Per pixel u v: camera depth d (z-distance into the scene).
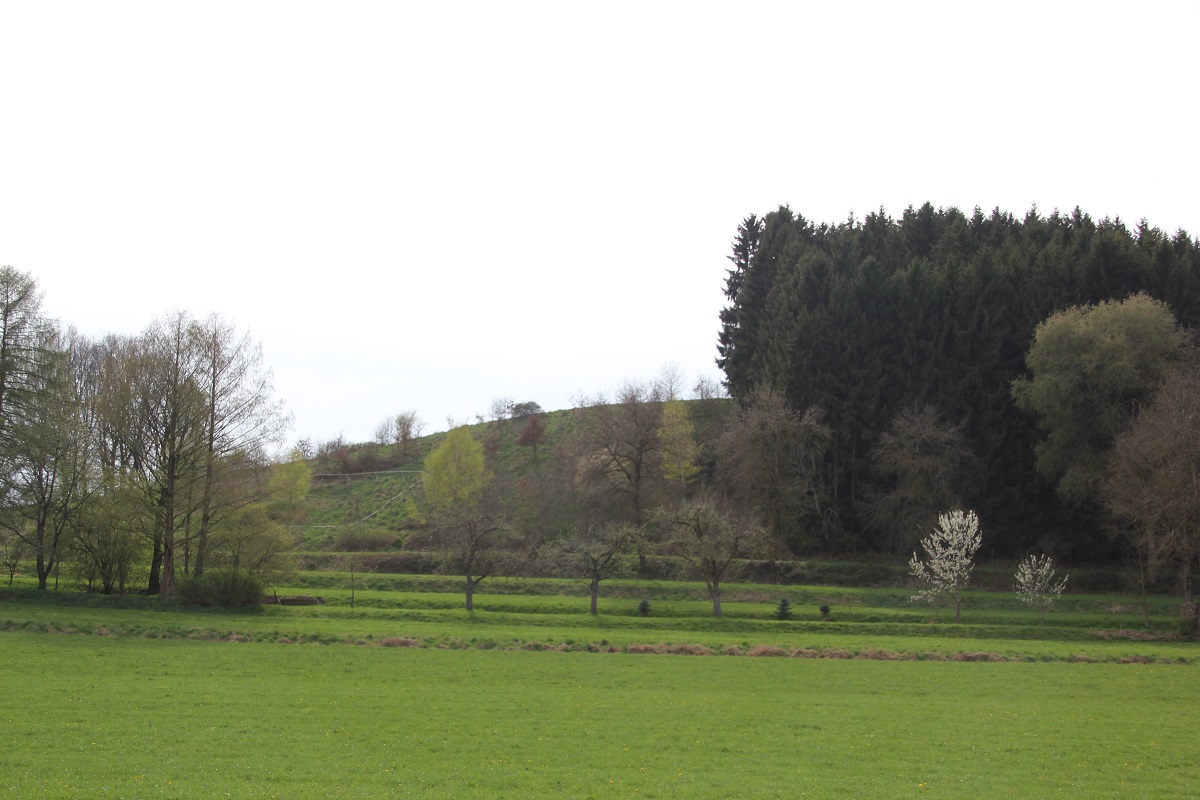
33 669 35.91
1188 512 57.25
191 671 36.94
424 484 103.69
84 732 26.20
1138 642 54.69
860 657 46.38
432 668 39.66
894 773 24.69
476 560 65.19
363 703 31.72
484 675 38.47
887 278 95.50
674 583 72.81
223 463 59.28
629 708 32.38
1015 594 70.69
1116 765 25.89
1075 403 73.56
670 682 38.19
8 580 65.25
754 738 28.33
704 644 49.28
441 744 26.48
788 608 61.59
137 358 60.47
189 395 59.28
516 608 62.16
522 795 21.89
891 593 71.12
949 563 63.44
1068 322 75.25
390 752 25.41
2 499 59.09
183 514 62.56
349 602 61.88
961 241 107.44
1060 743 28.38
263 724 28.03
